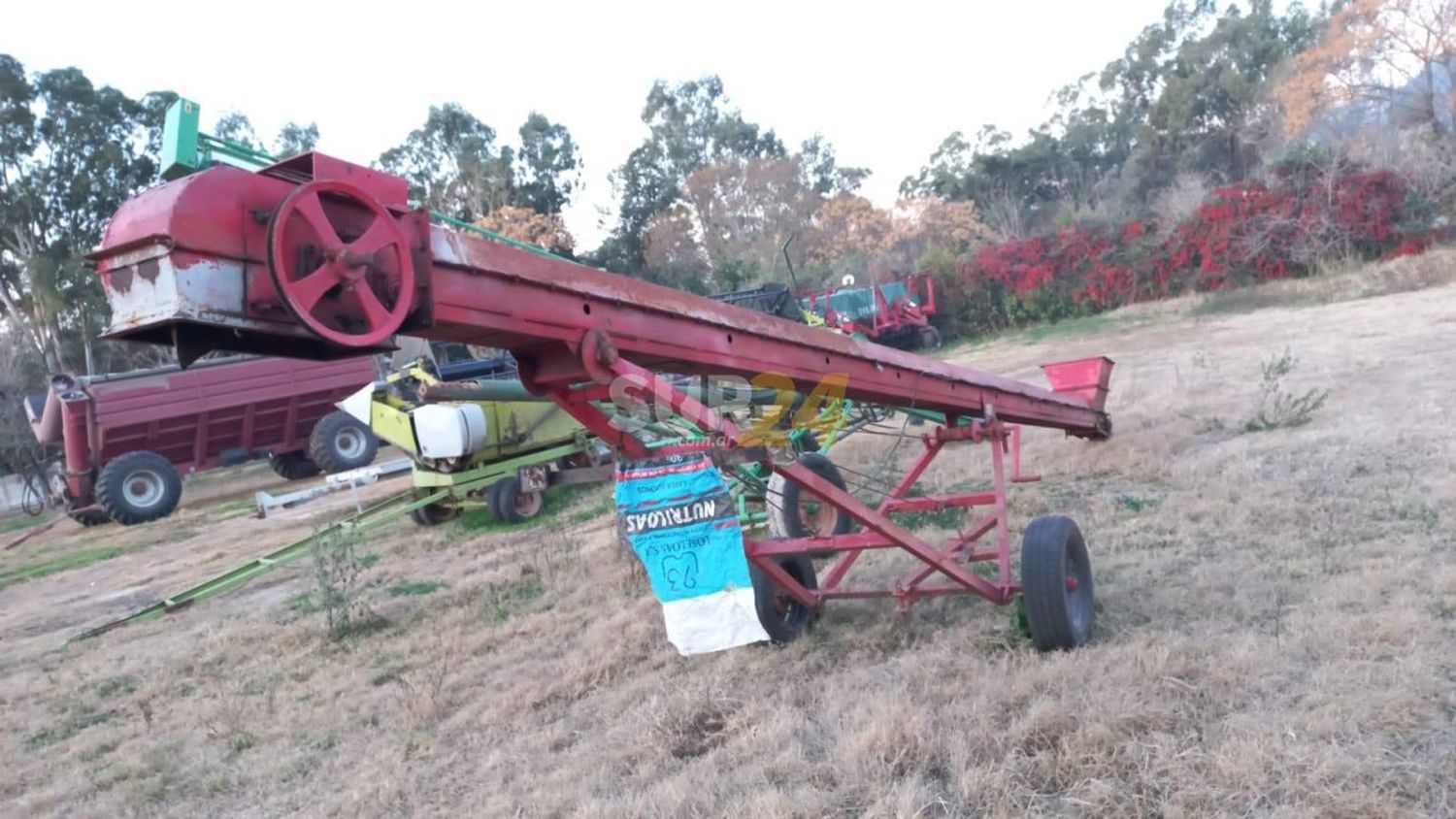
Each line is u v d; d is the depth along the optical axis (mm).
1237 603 5695
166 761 6219
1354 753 3883
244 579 10188
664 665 6438
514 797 4883
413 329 3482
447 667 7242
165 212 2920
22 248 38625
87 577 14312
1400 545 6211
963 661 5453
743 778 4570
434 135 49969
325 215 3148
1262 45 51250
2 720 7574
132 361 41125
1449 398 10258
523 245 4848
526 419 12586
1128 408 12742
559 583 8938
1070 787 4047
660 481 4754
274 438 21781
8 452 31016
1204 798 3770
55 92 38594
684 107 61406
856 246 51406
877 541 5703
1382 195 27281
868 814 4039
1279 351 15664
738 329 4832
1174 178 49719
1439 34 35344
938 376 6000
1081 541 5730
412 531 13117
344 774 5641
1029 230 54719
